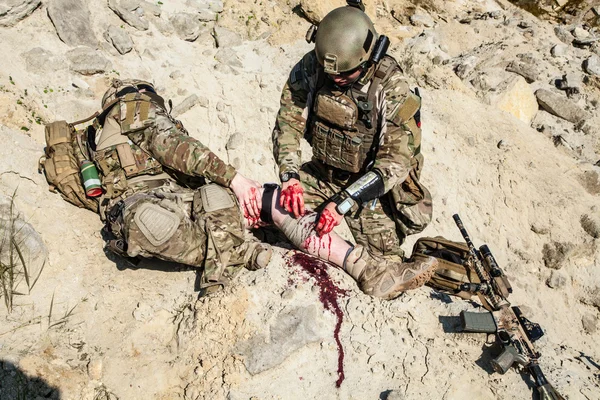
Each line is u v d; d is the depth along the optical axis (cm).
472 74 631
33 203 405
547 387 330
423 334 361
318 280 376
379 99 360
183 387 343
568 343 497
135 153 404
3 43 482
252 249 380
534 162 574
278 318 355
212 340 352
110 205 393
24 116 447
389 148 359
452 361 349
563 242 534
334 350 352
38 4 508
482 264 375
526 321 356
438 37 671
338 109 364
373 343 354
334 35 342
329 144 384
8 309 359
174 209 372
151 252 365
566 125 629
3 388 328
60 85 487
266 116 536
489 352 354
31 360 343
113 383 347
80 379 345
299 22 608
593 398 343
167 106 511
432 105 588
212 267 368
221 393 336
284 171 377
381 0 687
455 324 365
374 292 372
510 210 546
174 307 383
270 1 617
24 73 478
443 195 539
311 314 359
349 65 345
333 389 341
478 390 339
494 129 588
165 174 412
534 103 637
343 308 367
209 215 374
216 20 589
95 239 412
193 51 562
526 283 520
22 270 374
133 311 377
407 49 636
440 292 392
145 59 536
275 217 392
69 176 409
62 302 376
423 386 338
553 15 774
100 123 412
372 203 410
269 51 582
